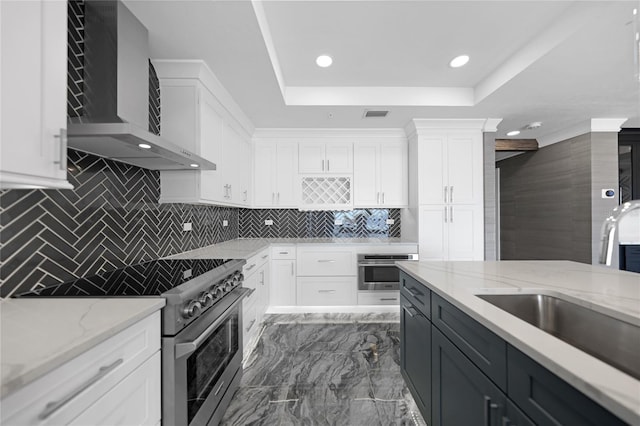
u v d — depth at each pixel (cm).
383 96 297
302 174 386
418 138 354
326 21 194
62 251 140
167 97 216
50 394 68
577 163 391
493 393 90
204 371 146
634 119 359
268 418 174
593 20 170
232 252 261
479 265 189
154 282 141
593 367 59
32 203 125
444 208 354
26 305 106
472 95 301
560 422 63
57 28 95
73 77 146
